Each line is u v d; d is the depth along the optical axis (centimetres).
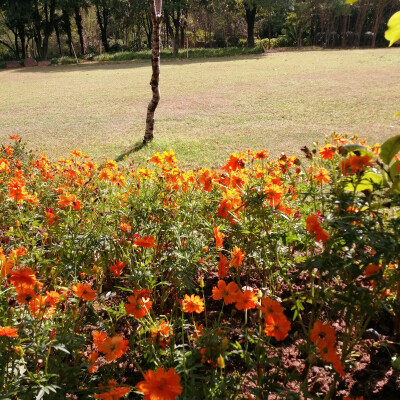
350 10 3747
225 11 4059
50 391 130
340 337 182
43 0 3303
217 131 890
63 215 229
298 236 201
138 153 732
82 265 213
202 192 269
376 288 145
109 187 300
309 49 3581
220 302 222
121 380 159
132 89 1596
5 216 284
